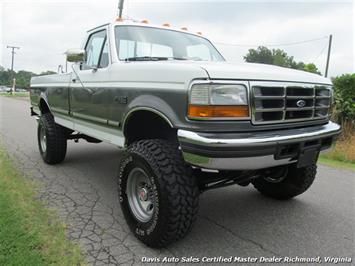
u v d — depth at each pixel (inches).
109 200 155.3
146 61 127.5
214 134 94.3
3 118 488.1
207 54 173.8
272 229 130.4
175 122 100.0
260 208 151.4
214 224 134.0
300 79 113.0
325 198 167.3
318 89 120.4
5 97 1224.8
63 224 126.6
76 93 168.6
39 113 235.8
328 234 127.3
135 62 125.0
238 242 119.6
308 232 128.6
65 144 209.0
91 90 151.3
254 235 125.2
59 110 194.7
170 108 102.5
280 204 156.9
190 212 105.0
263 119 101.7
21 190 160.6
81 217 135.3
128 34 151.9
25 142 289.3
